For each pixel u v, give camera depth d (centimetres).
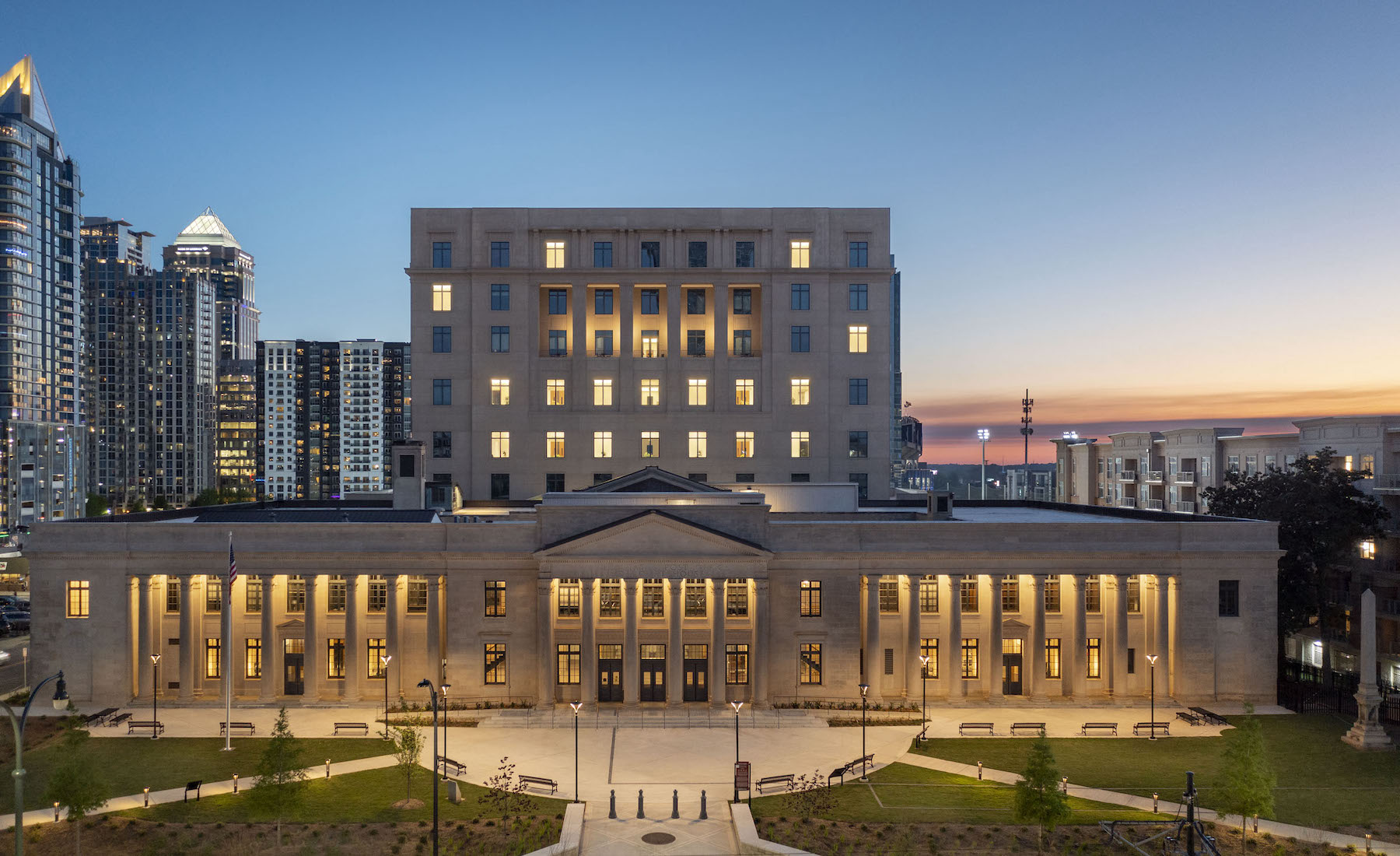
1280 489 7525
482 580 6506
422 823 4372
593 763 5288
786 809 4566
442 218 8900
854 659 6506
